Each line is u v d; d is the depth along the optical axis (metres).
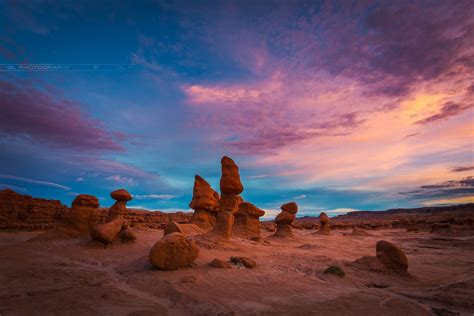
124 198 26.92
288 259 15.98
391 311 7.50
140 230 29.69
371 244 30.41
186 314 7.20
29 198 48.66
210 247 17.81
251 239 26.06
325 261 15.44
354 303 8.11
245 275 11.37
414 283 11.70
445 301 8.62
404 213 140.88
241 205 30.83
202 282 9.92
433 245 28.91
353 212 177.00
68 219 23.19
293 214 33.81
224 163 22.45
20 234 34.25
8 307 7.24
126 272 11.83
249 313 7.19
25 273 11.30
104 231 19.28
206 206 29.20
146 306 7.55
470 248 25.59
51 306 7.36
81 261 15.02
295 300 8.41
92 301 7.82
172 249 11.73
